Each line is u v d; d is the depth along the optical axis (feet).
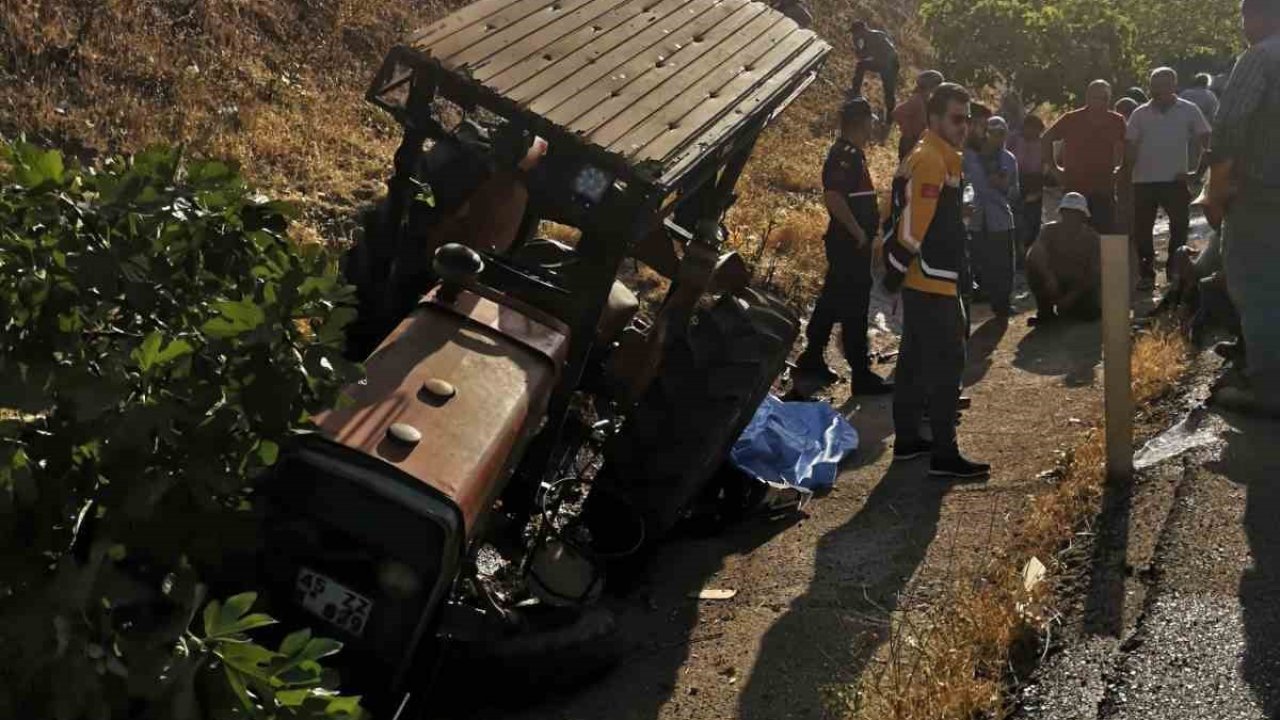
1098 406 27.32
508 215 18.03
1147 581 17.06
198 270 12.73
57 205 12.16
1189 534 17.93
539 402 15.81
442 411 14.51
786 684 17.25
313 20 44.32
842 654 17.76
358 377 12.76
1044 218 54.29
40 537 11.09
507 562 17.30
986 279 37.65
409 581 13.56
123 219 12.28
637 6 20.45
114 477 11.44
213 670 11.06
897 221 23.02
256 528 12.56
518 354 15.85
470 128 17.65
